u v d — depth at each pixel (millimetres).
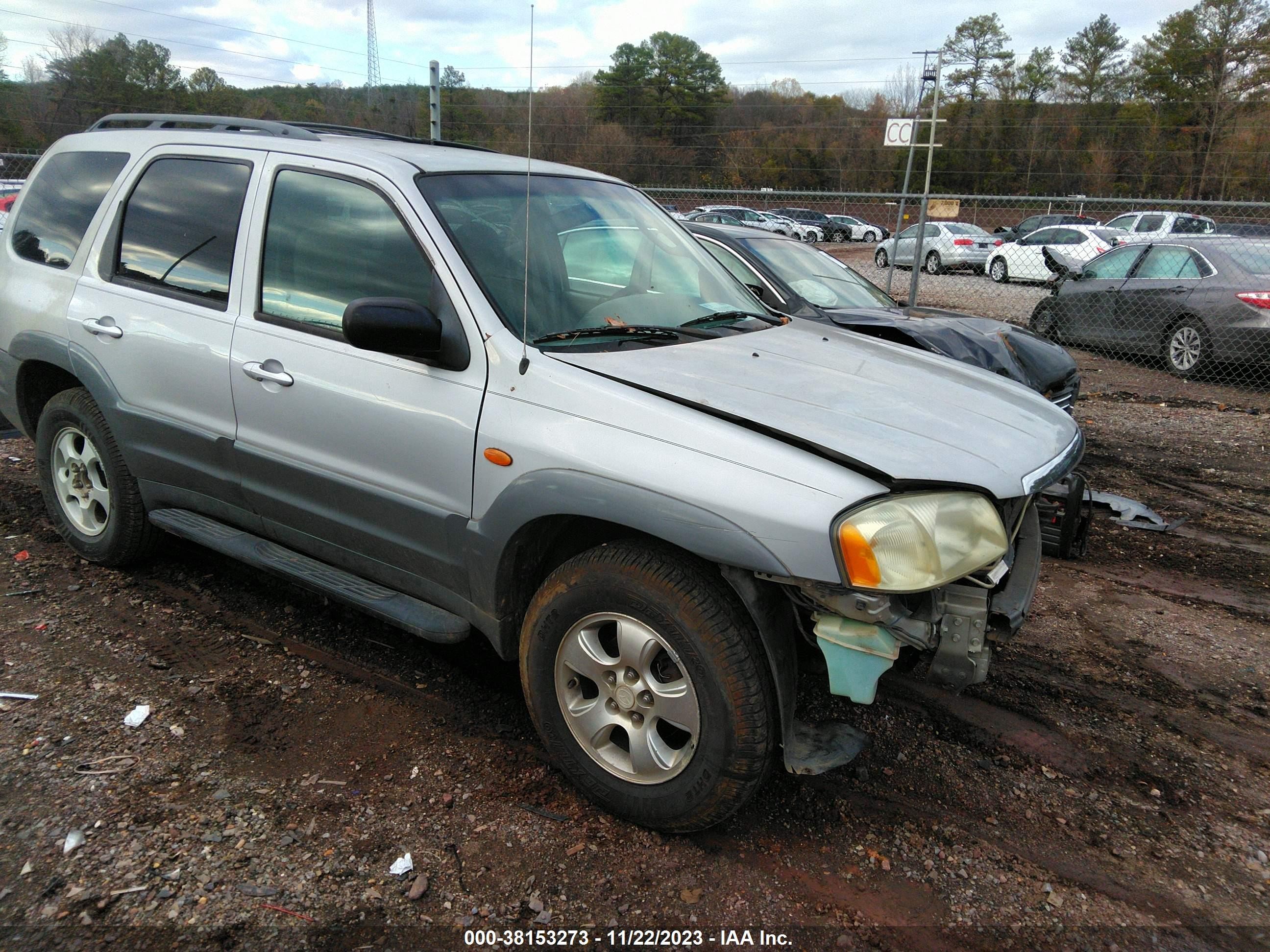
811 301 6180
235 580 3994
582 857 2426
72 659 3268
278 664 3324
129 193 3650
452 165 3094
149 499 3670
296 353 2990
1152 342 10461
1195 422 8172
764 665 2305
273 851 2379
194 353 3270
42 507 4766
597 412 2424
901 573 2137
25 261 4000
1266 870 2525
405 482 2785
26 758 2691
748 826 2592
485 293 2689
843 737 2506
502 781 2729
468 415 2613
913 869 2457
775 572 2148
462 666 3385
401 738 2916
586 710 2549
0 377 4074
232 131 3562
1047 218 23203
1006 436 2592
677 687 2363
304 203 3090
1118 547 5090
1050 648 3818
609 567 2414
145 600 3750
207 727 2912
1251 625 4113
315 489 3031
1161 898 2398
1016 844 2584
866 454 2248
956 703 3326
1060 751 3059
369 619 3717
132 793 2564
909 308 6668
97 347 3596
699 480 2236
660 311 3143
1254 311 9383
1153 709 3361
